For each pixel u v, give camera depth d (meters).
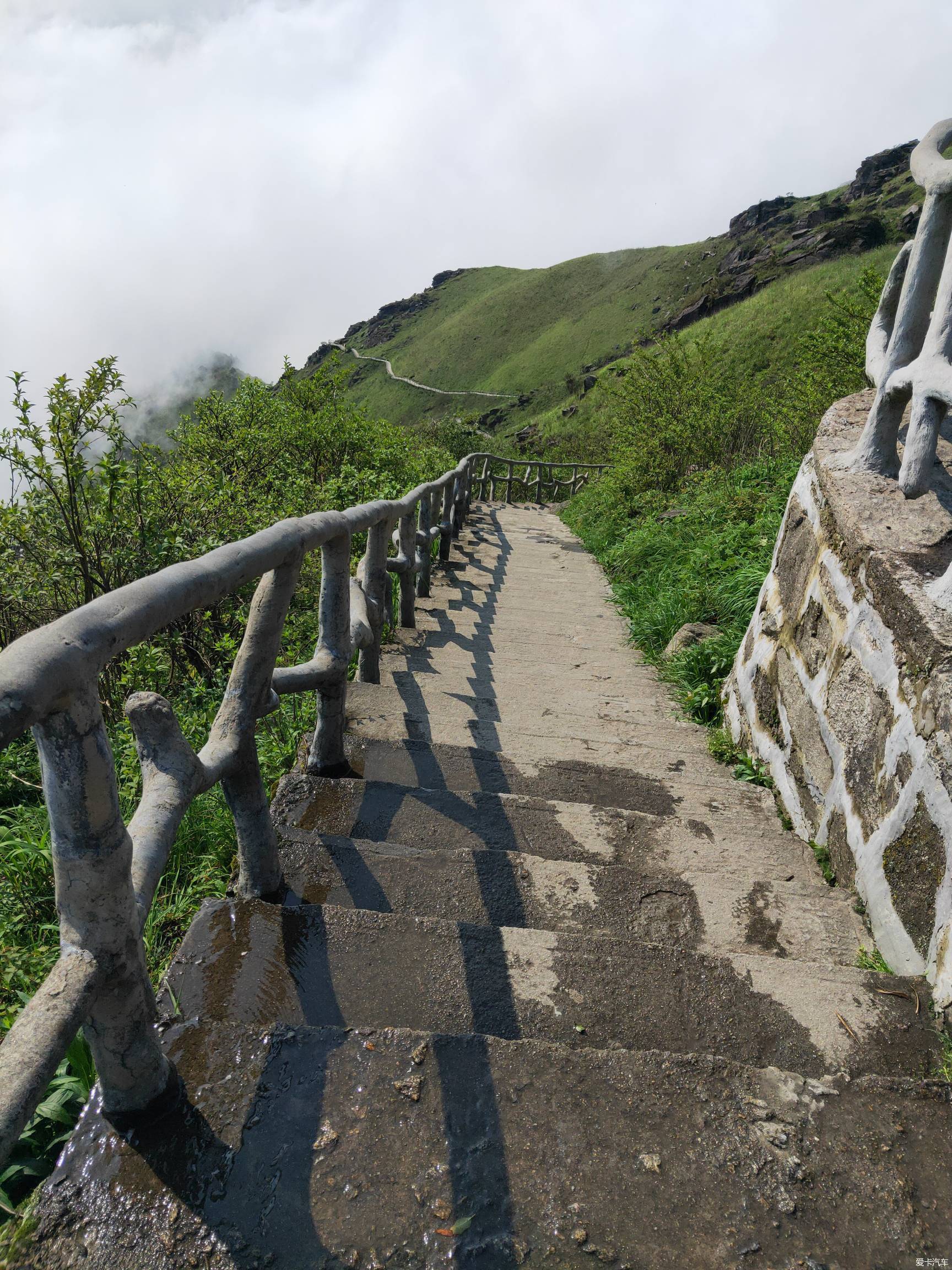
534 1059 1.49
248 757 1.93
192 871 2.48
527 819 2.73
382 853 2.31
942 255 2.70
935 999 1.84
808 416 9.71
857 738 2.56
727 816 3.11
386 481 7.87
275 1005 1.69
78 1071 1.58
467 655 4.96
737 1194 1.29
